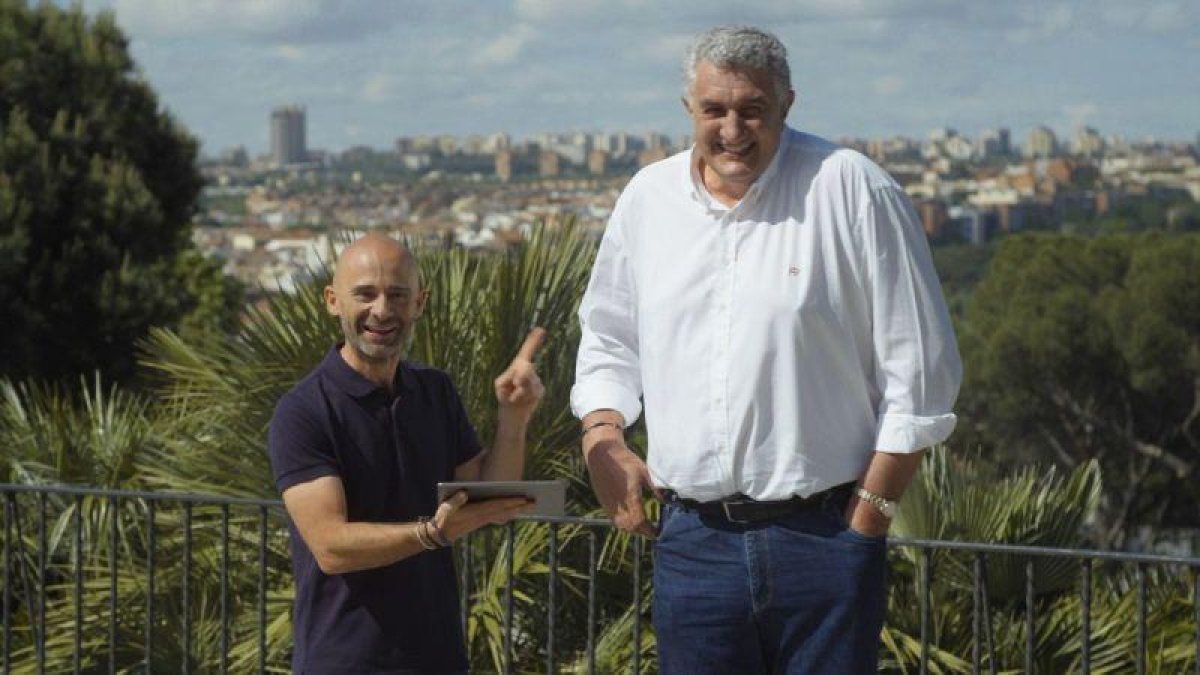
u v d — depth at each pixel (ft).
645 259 10.46
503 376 10.89
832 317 9.96
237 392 20.42
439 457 10.61
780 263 9.98
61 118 55.36
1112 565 20.66
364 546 9.93
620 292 10.93
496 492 9.90
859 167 9.98
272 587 19.94
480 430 20.16
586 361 11.09
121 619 20.16
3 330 52.65
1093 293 109.40
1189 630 18.74
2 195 52.54
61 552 22.25
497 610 18.49
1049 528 19.49
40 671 17.02
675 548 10.46
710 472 10.15
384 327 10.23
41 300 53.62
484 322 20.31
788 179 10.09
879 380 10.07
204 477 20.45
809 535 10.07
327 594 10.37
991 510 19.49
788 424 9.98
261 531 15.37
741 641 10.34
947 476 20.16
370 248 10.28
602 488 10.86
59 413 23.57
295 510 10.14
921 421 9.86
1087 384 105.81
